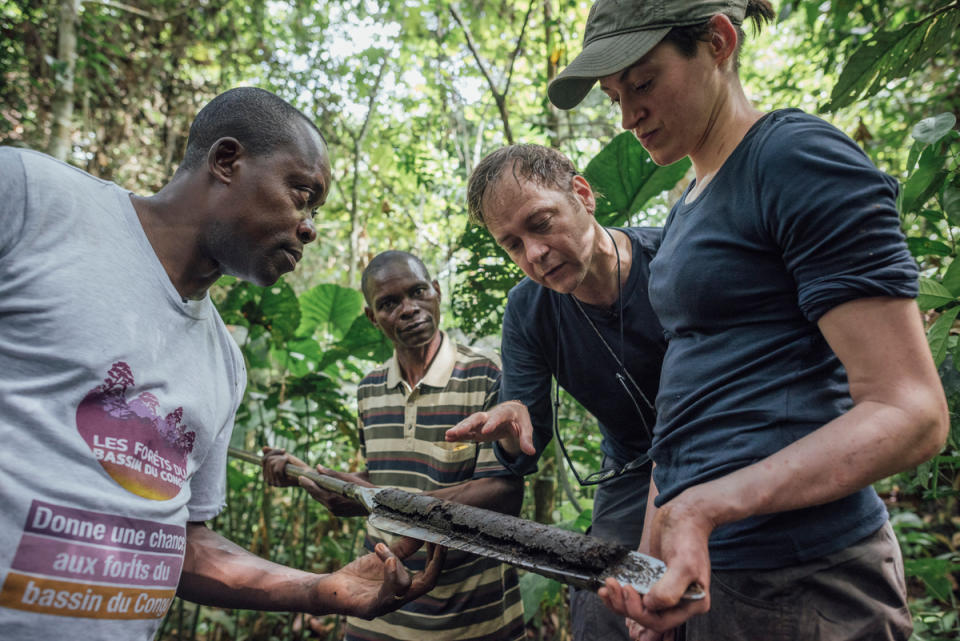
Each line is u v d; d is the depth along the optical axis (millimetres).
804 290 999
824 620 1042
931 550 3279
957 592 3051
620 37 1167
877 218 957
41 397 1062
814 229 987
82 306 1092
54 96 4660
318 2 6066
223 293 5012
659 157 1282
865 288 925
